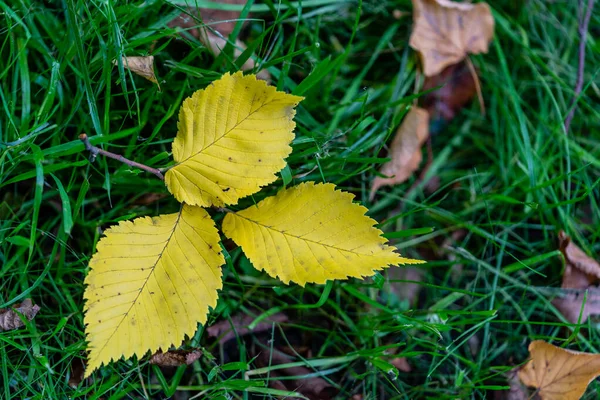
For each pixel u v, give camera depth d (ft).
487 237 1.30
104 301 1.11
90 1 1.21
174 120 1.26
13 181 1.18
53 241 1.24
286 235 1.16
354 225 1.15
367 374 1.26
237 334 1.25
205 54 1.27
